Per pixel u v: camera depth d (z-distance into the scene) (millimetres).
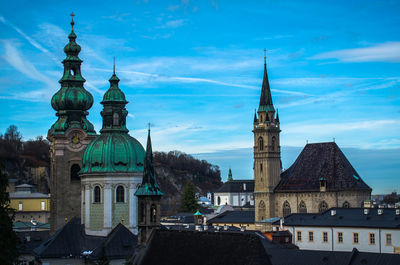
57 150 166125
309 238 188000
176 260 98062
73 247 147875
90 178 152375
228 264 91250
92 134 169750
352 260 128750
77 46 175000
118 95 158875
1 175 96125
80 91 171500
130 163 153000
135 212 152500
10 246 94625
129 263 106562
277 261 135250
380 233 173250
